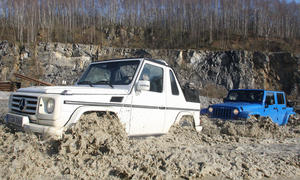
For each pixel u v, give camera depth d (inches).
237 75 1454.2
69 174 132.4
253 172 156.4
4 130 174.4
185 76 1469.0
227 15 2260.1
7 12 2033.7
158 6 2358.5
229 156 182.4
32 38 1684.3
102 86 197.6
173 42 1973.4
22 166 129.9
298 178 157.1
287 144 260.2
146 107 194.2
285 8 2292.1
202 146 210.8
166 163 149.3
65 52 1526.8
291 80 1449.3
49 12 2100.1
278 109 395.9
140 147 164.2
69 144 144.9
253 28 2167.8
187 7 2300.7
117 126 168.4
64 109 151.0
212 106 360.2
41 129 148.9
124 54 1598.2
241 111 329.1
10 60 1457.9
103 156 144.6
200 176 144.4
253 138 279.9
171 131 220.1
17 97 176.9
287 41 1926.7
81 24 2169.0
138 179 132.0
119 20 2258.9
